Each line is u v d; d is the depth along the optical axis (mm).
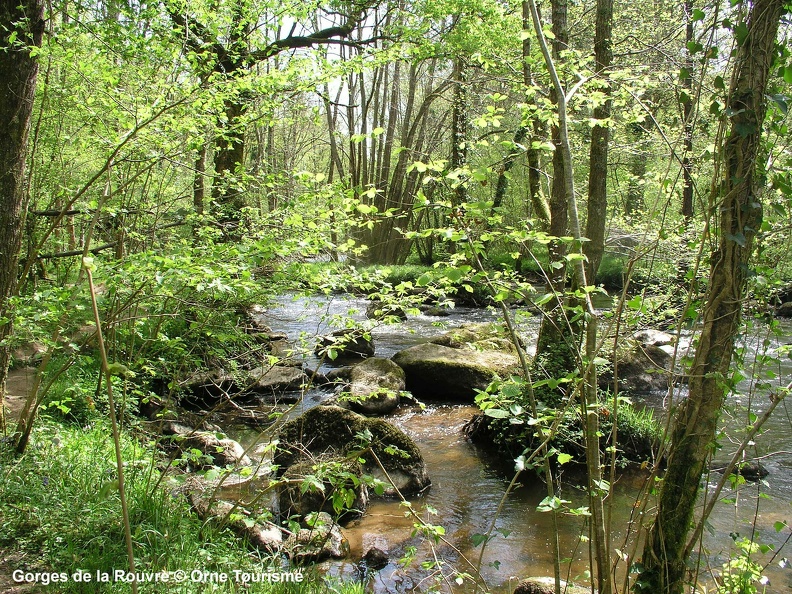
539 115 3771
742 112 2801
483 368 10188
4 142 5121
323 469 3979
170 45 5496
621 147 4703
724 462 6828
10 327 5145
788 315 13461
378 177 27516
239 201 6797
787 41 2955
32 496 4414
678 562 3059
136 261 4059
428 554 5359
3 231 5129
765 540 5312
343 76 6293
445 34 10609
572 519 6098
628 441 7230
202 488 5508
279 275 4555
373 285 4738
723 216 2885
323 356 4605
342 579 4805
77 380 6871
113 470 5152
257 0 6566
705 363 2963
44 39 5602
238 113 7160
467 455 7820
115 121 6184
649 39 8578
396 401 9766
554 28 7809
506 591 4781
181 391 7238
